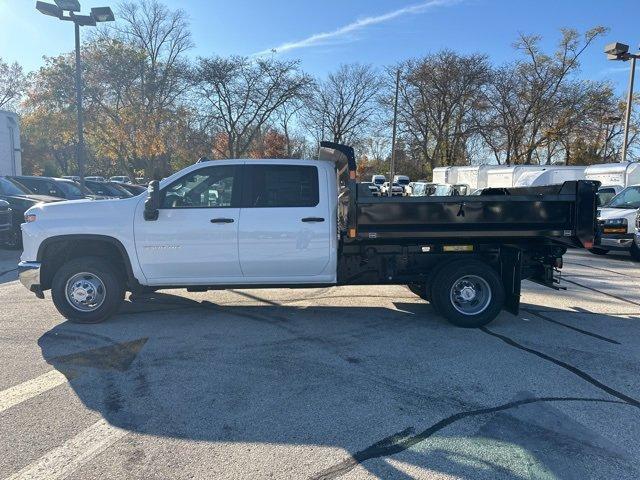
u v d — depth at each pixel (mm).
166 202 5938
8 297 7426
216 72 37188
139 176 40156
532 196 5914
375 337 5680
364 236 5840
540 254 6375
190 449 3264
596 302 7664
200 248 5910
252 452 3234
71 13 14719
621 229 12078
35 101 28094
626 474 3027
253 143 46562
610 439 3445
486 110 42406
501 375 4574
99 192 19734
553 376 4562
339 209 6609
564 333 5941
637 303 7613
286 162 6059
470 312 6105
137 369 4625
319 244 6020
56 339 5477
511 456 3211
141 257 5906
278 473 3006
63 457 3154
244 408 3852
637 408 3930
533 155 45469
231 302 7301
